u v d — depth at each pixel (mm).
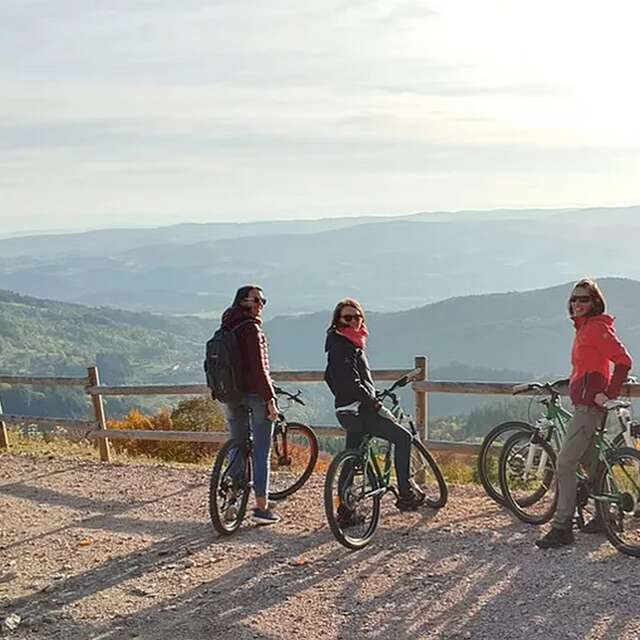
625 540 6094
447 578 5824
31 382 11547
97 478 9828
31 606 5941
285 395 8391
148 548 7023
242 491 7316
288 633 5172
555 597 5359
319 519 7465
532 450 6965
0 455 11547
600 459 6180
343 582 5910
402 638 4988
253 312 7242
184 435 10312
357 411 6852
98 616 5664
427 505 7574
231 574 6234
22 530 7863
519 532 6691
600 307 6168
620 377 5977
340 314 6922
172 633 5309
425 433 8664
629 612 5047
